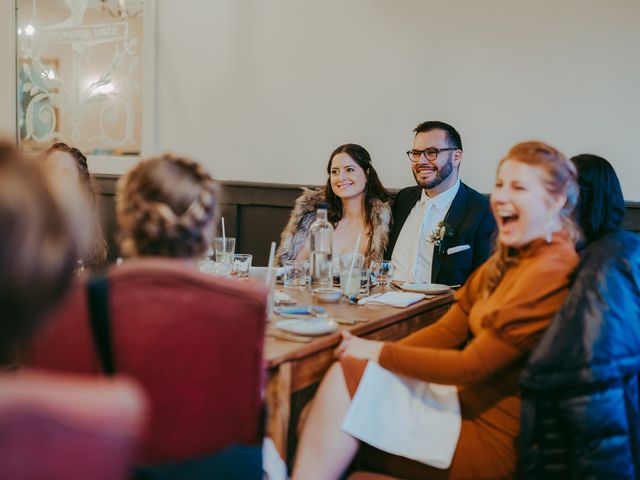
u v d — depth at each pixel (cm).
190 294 119
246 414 129
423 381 180
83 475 68
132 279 116
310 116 410
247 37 424
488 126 362
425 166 317
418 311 239
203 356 121
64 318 113
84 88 474
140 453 120
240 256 266
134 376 117
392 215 336
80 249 83
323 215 279
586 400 155
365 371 181
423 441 177
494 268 188
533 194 174
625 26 325
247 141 431
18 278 75
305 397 251
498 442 174
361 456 189
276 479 169
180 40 445
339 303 238
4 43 488
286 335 186
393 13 380
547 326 168
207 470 123
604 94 333
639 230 326
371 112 392
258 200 421
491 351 172
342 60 397
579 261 169
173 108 452
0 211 74
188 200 132
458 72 366
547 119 347
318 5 401
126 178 135
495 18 354
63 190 81
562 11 338
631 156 330
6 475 66
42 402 66
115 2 459
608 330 156
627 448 158
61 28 476
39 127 489
